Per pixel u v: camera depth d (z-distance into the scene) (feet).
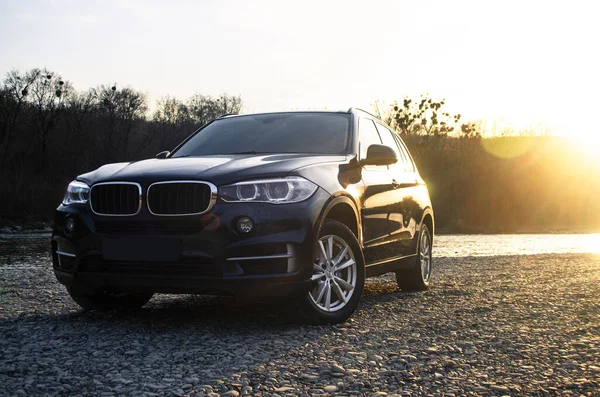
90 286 15.29
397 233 20.20
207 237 13.99
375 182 18.56
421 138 120.88
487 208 119.14
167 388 10.57
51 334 14.60
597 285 22.94
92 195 15.14
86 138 189.78
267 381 10.97
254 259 14.08
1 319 16.51
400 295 21.31
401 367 11.93
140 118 200.54
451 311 17.72
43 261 38.14
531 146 123.34
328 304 15.74
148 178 14.61
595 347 13.35
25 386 10.65
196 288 14.12
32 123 185.88
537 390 10.55
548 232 100.42
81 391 10.43
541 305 18.54
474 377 11.30
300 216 14.51
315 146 17.92
